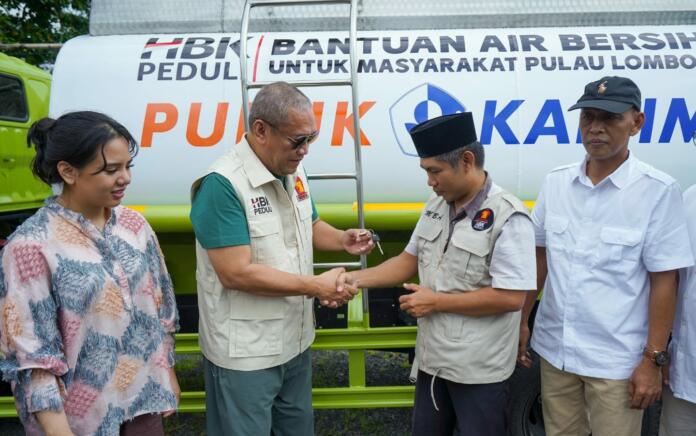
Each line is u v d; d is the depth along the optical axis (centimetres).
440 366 202
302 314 217
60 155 148
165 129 288
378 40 299
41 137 153
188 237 298
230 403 204
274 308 204
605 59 289
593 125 191
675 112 282
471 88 287
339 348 283
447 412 220
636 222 192
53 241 152
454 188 191
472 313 193
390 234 297
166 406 177
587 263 200
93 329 157
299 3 244
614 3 321
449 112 284
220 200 190
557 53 291
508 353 201
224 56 295
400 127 285
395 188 287
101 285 156
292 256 210
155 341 175
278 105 185
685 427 205
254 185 195
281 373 214
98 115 154
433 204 214
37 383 148
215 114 287
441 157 186
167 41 306
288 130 186
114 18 329
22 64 523
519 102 285
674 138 282
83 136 147
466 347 197
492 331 197
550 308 212
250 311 201
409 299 195
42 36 856
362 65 290
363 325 282
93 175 150
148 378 173
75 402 157
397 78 288
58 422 149
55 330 151
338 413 371
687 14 321
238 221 191
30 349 146
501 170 284
